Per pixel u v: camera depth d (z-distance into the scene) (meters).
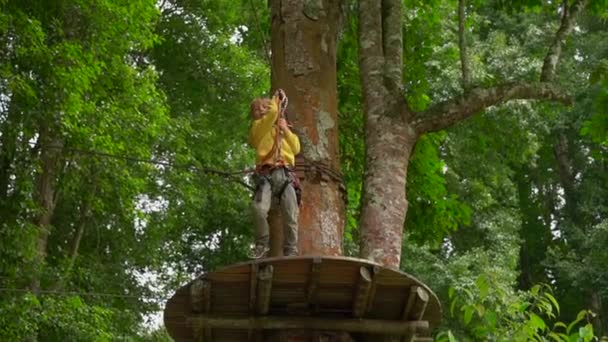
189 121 20.30
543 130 23.55
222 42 21.92
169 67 22.22
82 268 18.08
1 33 13.93
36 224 16.56
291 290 7.04
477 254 23.78
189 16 22.05
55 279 16.75
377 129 9.69
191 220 21.39
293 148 7.87
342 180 9.23
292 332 7.32
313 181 8.96
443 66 22.53
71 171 16.31
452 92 22.33
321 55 9.62
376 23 10.38
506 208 26.64
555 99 10.42
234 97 21.80
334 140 9.33
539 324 7.44
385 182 9.37
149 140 18.36
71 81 14.20
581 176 30.95
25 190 14.69
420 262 23.80
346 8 10.27
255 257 7.41
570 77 27.61
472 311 7.68
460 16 10.76
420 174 12.90
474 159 23.92
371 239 9.14
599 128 12.04
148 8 16.16
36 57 14.01
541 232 31.17
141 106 17.69
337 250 8.78
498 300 7.84
